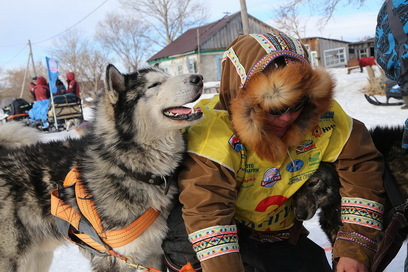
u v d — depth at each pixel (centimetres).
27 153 274
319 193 218
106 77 222
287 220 229
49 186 257
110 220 222
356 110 945
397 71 181
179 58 2978
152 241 230
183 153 214
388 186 213
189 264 201
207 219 183
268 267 210
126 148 217
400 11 170
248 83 184
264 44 192
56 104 1183
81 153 251
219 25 2905
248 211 212
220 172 189
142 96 219
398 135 231
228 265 178
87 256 274
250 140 186
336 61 2839
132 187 219
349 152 203
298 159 202
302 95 179
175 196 227
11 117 1297
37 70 3753
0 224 265
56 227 265
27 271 279
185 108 221
